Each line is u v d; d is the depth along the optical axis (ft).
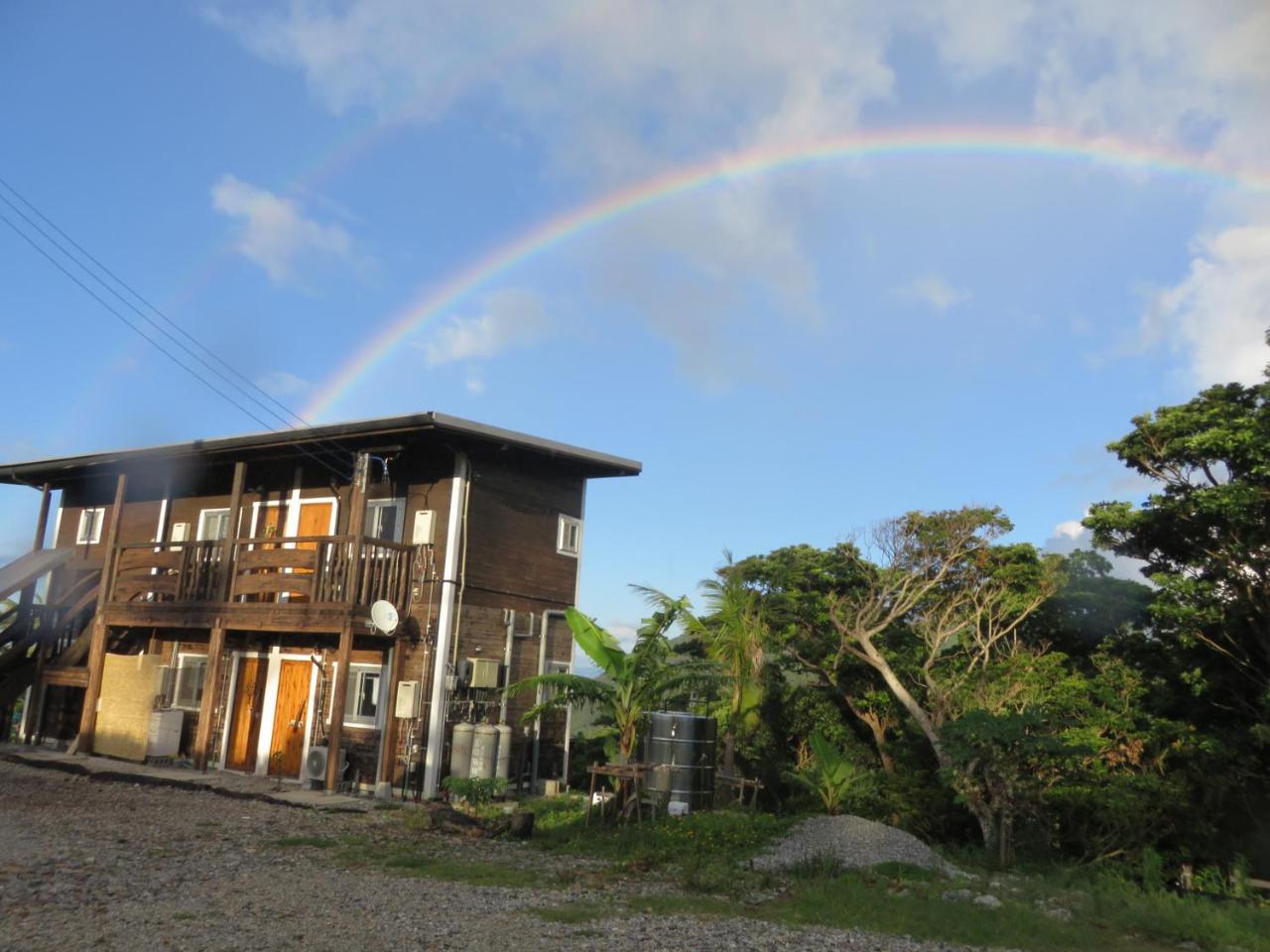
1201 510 54.80
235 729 60.70
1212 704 59.77
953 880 36.58
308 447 59.26
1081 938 28.22
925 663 72.43
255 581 56.39
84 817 40.65
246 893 28.02
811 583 81.20
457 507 55.72
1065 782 54.95
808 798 62.34
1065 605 75.31
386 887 30.32
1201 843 53.88
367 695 56.34
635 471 65.10
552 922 26.32
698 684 52.39
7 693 67.46
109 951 21.20
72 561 72.08
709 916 28.19
